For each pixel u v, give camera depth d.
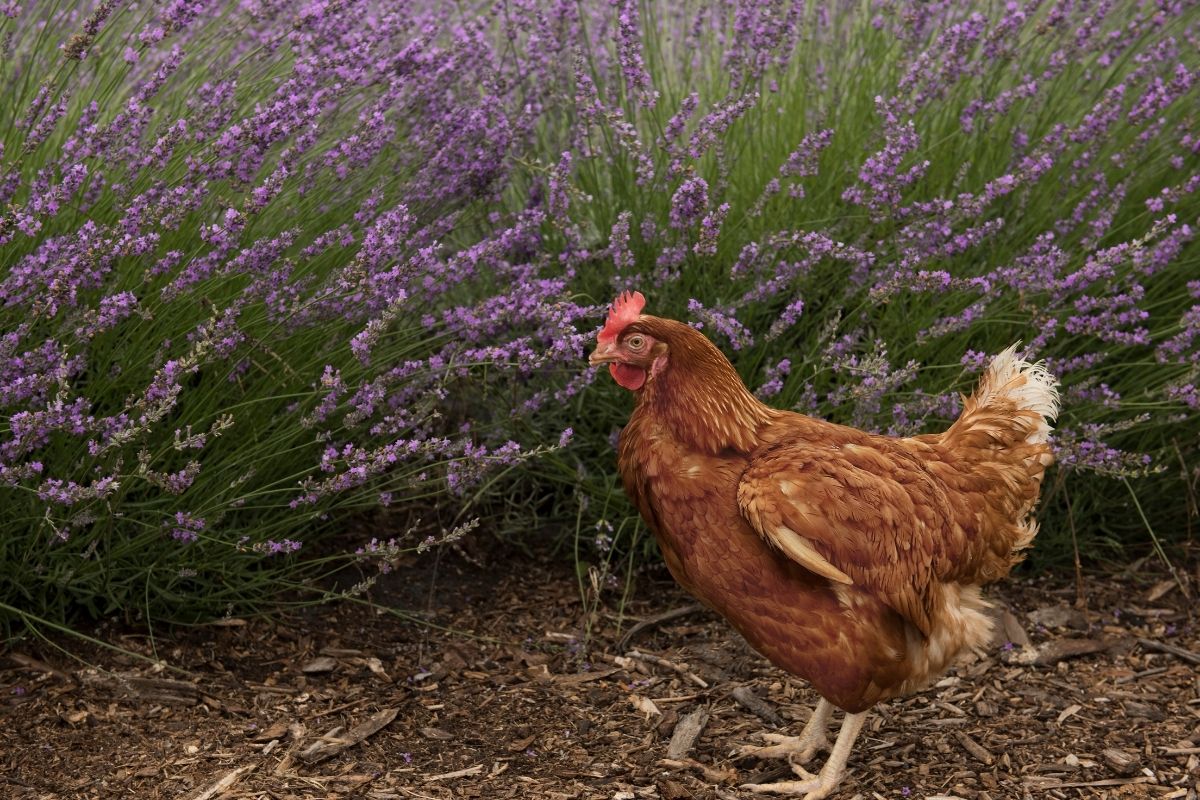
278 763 3.52
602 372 4.69
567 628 4.45
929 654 3.34
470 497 4.84
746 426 3.32
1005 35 4.74
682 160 4.30
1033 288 4.15
